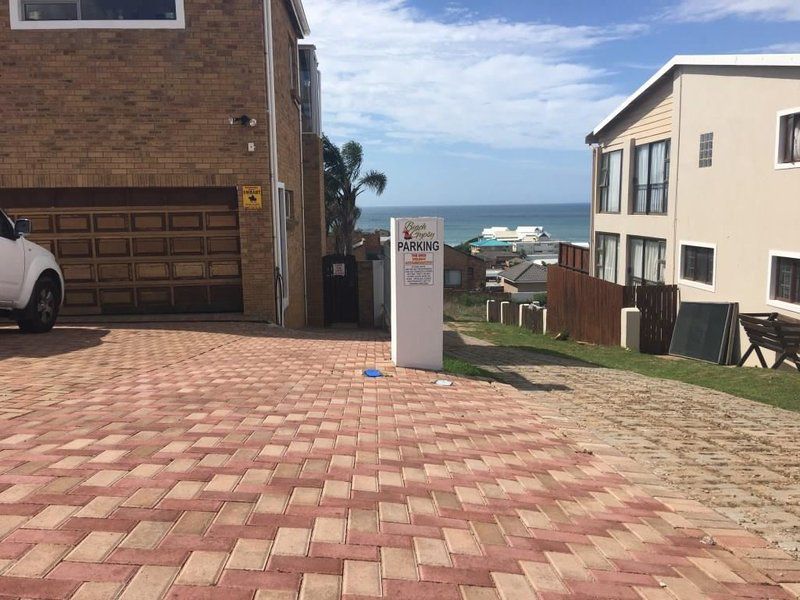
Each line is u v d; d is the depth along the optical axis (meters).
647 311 17.27
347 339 11.69
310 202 18.78
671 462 5.57
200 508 3.15
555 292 20.89
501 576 2.88
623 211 21.08
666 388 9.99
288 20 15.05
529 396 8.60
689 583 3.09
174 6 11.61
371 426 5.20
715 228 15.27
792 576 3.33
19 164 11.60
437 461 4.49
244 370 7.38
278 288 12.62
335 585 2.59
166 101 11.70
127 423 4.63
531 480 4.41
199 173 11.87
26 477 3.41
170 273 12.20
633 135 20.25
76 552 2.62
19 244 9.10
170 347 9.01
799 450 6.23
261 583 2.53
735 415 7.89
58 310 10.30
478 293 46.41
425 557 2.95
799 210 12.36
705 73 15.51
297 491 3.53
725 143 14.76
